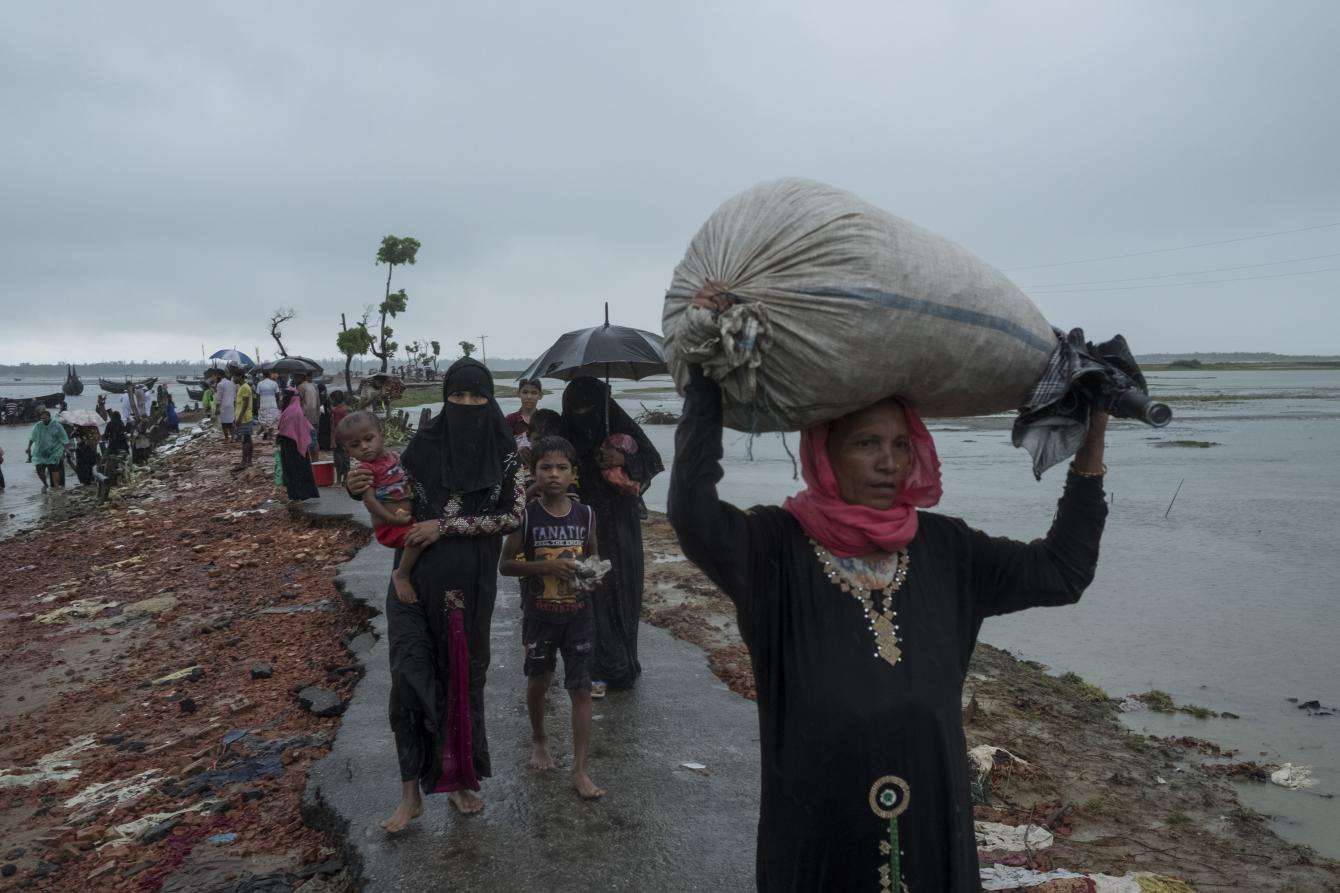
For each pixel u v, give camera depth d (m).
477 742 3.79
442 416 3.71
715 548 1.76
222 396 24.33
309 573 9.03
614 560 5.09
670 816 3.78
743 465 22.77
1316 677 6.76
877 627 1.82
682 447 1.77
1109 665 7.04
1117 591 9.48
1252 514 14.92
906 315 1.65
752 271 1.71
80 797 4.56
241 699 5.77
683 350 1.75
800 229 1.70
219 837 3.94
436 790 3.63
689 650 6.01
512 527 3.70
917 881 1.76
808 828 1.79
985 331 1.72
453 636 3.62
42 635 8.04
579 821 3.74
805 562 1.88
